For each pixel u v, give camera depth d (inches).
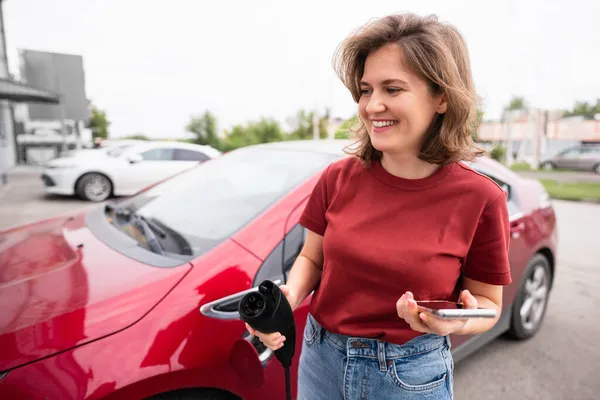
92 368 47.8
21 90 520.1
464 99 34.9
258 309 37.6
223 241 64.5
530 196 107.4
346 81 40.8
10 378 45.8
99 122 1608.0
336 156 81.8
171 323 53.1
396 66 34.9
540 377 96.3
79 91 807.7
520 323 107.1
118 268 61.8
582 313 130.5
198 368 52.7
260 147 98.2
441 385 39.4
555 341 112.4
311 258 46.1
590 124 1017.5
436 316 29.7
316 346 42.9
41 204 301.4
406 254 36.2
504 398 88.8
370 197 39.5
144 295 54.9
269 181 79.4
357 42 36.9
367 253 37.4
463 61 36.5
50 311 52.6
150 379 49.7
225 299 47.9
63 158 329.7
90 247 71.1
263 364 54.1
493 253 37.2
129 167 315.0
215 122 983.6
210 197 81.0
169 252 65.8
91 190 310.2
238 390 56.5
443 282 36.3
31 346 47.9
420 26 35.1
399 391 38.3
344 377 39.6
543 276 111.5
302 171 78.7
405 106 35.2
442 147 36.6
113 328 50.9
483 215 36.8
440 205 37.0
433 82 35.2
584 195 404.5
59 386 46.2
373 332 38.2
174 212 79.7
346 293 39.6
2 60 647.1
